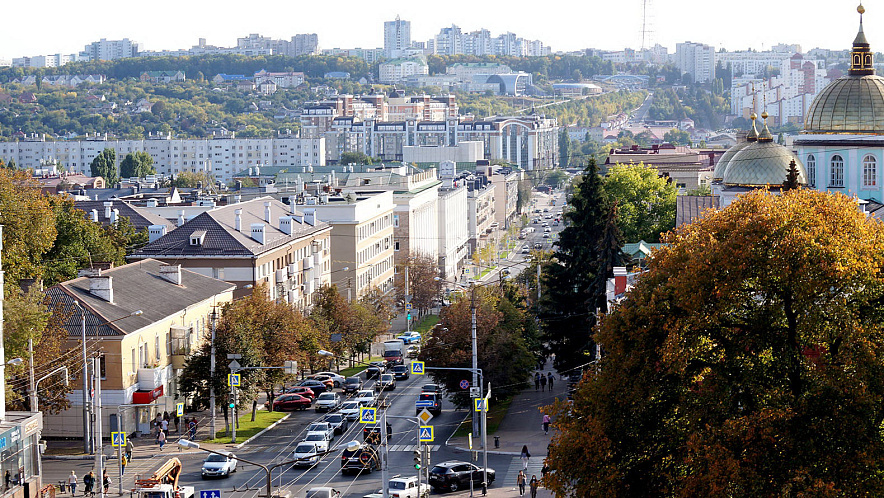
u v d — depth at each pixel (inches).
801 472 2178.9
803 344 2449.6
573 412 2647.6
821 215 2488.9
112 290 4916.3
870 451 2202.3
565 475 2522.1
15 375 4104.3
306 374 6378.0
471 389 4279.0
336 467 4183.1
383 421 3221.0
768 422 2249.0
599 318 2699.3
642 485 2477.9
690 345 2433.6
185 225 6624.0
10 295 4131.4
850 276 2352.4
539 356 5664.4
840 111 6594.5
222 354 4783.5
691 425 2384.4
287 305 5629.9
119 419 4426.7
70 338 4562.0
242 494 3708.2
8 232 5118.1
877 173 6569.9
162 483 3595.0
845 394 2263.8
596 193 5487.2
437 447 4581.7
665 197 7736.2
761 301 2503.7
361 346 6732.3
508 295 6013.8
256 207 7485.2
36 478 3464.6
